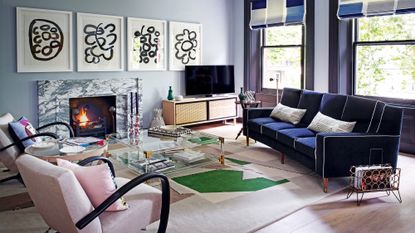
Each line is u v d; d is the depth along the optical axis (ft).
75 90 18.48
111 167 9.52
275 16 21.65
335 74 18.74
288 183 12.54
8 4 16.61
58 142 12.12
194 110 22.12
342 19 18.25
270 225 9.41
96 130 19.89
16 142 11.92
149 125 21.67
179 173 13.55
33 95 17.61
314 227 9.29
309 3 19.80
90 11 18.86
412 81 16.53
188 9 22.65
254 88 23.90
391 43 17.02
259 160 15.40
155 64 21.45
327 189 11.89
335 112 14.49
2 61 16.69
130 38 20.31
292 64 21.57
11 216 9.89
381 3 16.52
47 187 6.54
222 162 14.33
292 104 17.46
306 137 13.74
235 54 24.90
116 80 19.85
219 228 9.22
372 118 12.60
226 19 24.57
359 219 9.73
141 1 20.59
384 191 11.56
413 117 16.08
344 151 11.53
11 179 12.65
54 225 7.41
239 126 23.38
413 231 9.05
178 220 9.67
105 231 6.99
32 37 17.26
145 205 7.80
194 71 22.62
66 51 18.25
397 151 11.89
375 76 17.89
